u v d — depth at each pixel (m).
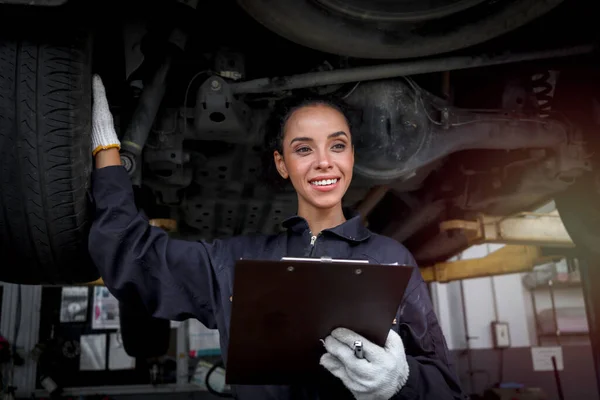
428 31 1.32
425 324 0.98
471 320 7.04
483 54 1.48
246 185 1.74
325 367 0.80
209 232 2.18
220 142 1.57
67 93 1.04
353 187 1.81
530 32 1.57
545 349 6.99
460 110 1.62
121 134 1.35
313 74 1.39
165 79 1.32
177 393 6.15
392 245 1.07
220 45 1.45
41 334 6.09
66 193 1.06
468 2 1.25
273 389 0.97
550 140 1.67
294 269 0.69
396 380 0.78
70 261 1.18
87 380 6.07
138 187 1.22
